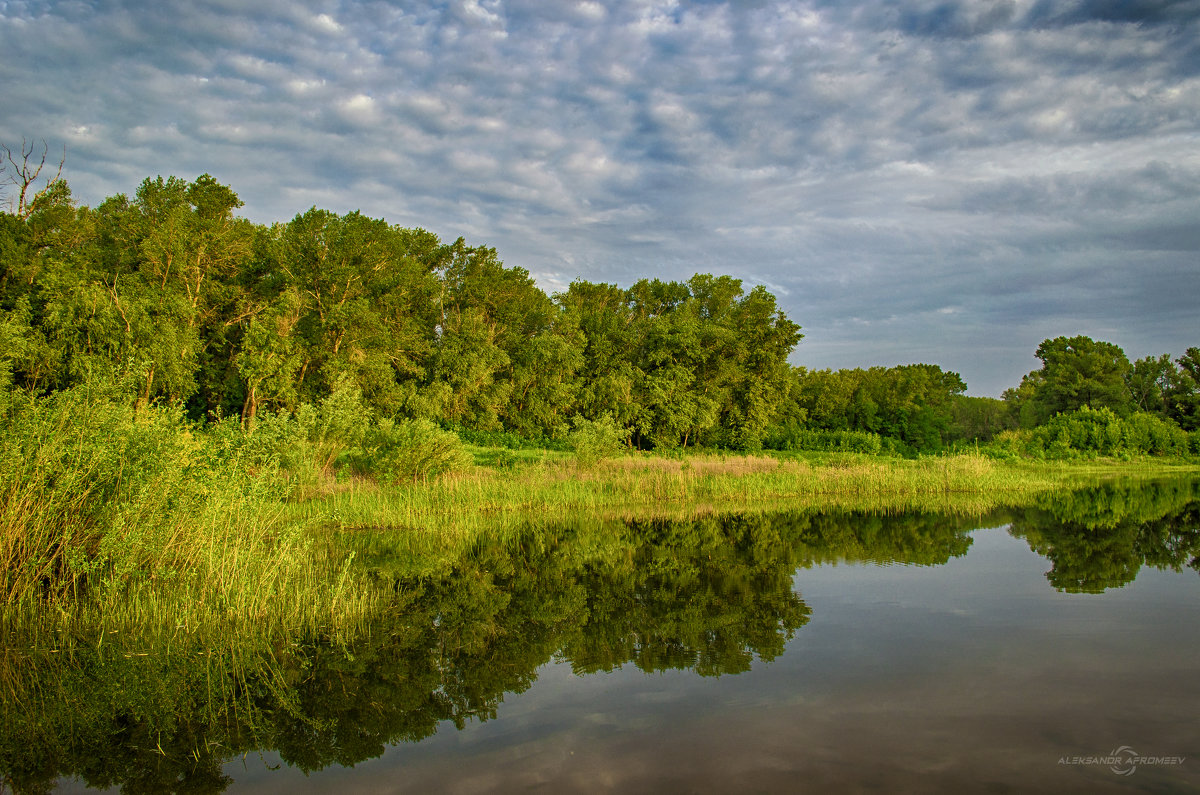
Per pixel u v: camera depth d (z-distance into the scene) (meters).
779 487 27.69
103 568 9.89
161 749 5.88
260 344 31.14
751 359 52.81
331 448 21.61
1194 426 71.75
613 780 5.08
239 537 11.41
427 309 47.94
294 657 8.20
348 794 5.02
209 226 33.91
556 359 48.38
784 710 6.38
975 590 11.24
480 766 5.42
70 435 10.32
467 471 24.52
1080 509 23.11
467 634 9.13
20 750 5.87
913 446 58.00
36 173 32.38
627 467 29.19
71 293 27.16
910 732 5.83
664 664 7.84
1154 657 7.72
